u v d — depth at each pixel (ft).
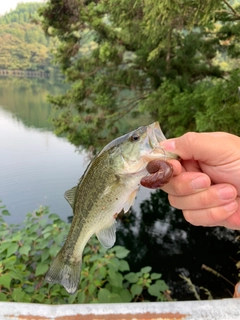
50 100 38.63
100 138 37.14
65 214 32.22
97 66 36.83
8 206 33.58
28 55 166.20
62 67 38.99
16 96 117.39
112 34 33.47
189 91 27.66
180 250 25.91
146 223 31.09
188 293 20.12
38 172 43.55
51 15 35.45
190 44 30.50
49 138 63.36
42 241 12.00
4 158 49.62
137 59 34.47
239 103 20.81
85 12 34.35
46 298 10.87
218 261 24.12
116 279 11.01
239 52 30.55
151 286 11.96
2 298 9.42
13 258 10.20
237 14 23.08
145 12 19.76
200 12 18.29
